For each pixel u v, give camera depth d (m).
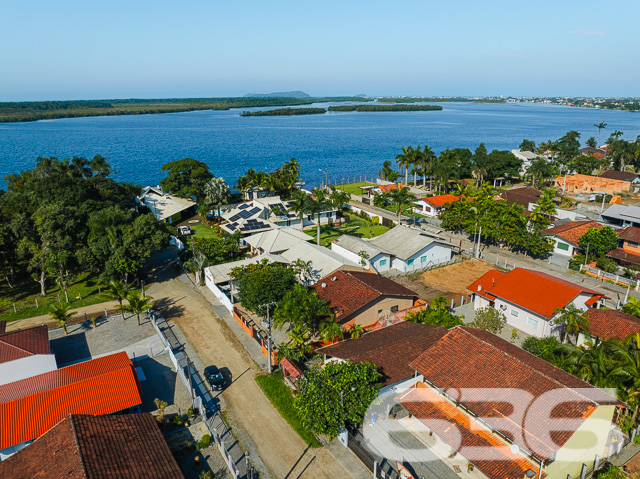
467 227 84.50
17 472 27.95
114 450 29.19
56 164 98.12
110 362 42.38
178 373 44.91
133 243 62.75
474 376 33.75
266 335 51.94
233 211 100.00
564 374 33.50
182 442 35.25
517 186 148.25
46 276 68.69
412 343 41.66
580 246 76.62
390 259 73.56
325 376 34.84
